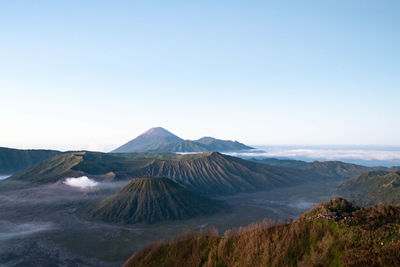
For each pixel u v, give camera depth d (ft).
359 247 47.78
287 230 62.69
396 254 42.60
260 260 56.18
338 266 46.09
